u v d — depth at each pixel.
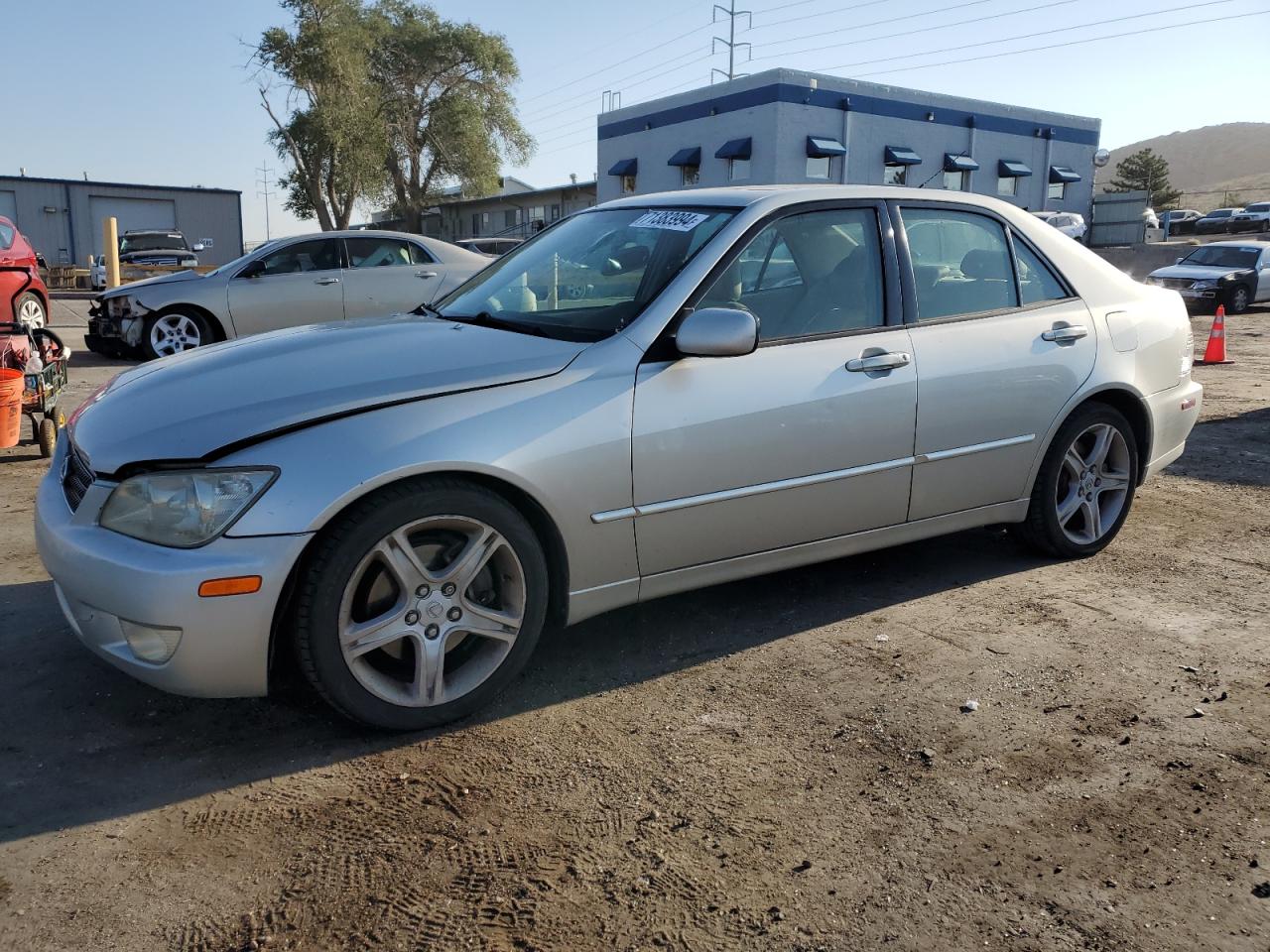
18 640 3.72
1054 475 4.46
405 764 2.91
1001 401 4.14
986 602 4.18
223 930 2.22
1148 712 3.24
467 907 2.30
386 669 3.09
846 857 2.49
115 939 2.19
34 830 2.58
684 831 2.59
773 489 3.58
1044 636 3.84
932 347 3.94
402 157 50.97
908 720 3.18
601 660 3.61
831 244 3.83
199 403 3.04
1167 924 2.25
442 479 2.96
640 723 3.15
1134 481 4.79
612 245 3.88
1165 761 2.94
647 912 2.28
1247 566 4.64
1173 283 19.97
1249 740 3.06
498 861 2.47
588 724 3.15
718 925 2.24
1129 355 4.59
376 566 2.96
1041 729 3.12
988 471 4.20
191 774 2.85
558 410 3.13
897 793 2.76
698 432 3.38
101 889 2.35
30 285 12.20
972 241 4.25
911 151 35.19
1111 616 4.04
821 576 4.48
